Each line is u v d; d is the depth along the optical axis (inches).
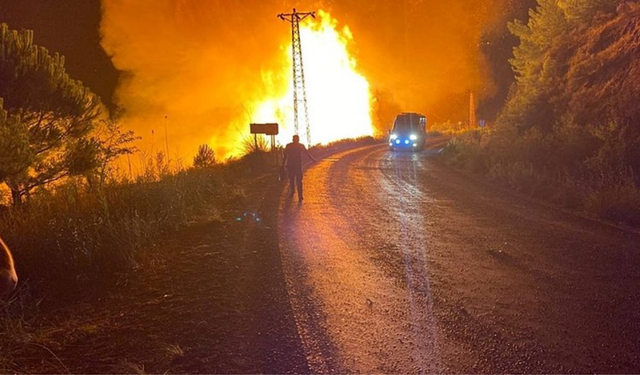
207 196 550.0
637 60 703.7
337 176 804.0
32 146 494.6
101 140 597.0
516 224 418.6
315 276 275.4
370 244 351.3
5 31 505.7
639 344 190.2
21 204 398.0
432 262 305.0
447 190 637.9
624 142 580.7
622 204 438.9
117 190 433.4
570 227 404.8
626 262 301.9
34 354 183.5
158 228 378.6
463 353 182.2
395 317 216.4
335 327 204.8
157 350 183.3
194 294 245.6
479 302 235.6
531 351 183.9
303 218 449.1
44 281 262.8
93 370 170.2
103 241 298.0
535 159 721.0
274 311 221.9
